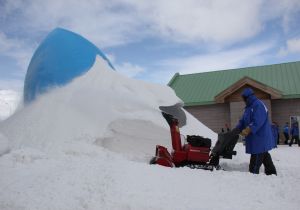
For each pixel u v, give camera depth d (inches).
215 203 133.5
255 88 799.7
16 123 337.4
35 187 151.3
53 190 145.7
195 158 229.8
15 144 292.4
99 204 128.6
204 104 876.6
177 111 348.8
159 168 192.1
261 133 218.5
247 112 224.4
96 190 143.6
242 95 229.9
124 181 155.2
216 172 193.2
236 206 130.7
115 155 263.3
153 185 152.7
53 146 273.0
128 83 359.3
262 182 171.2
